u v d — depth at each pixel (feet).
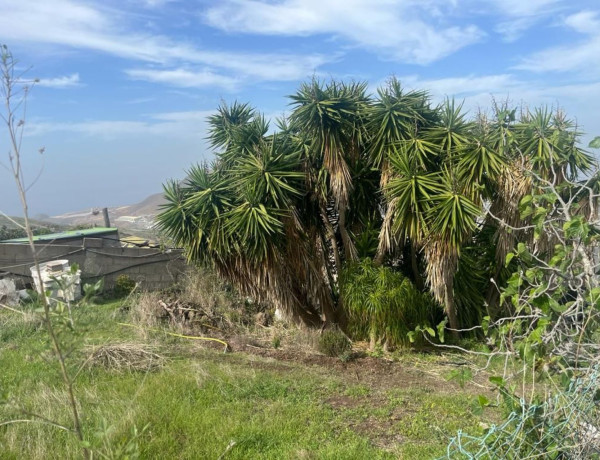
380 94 30.48
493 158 27.78
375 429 19.93
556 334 12.94
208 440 18.19
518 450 11.34
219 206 30.68
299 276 32.19
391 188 29.53
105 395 21.49
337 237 34.83
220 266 31.86
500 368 25.31
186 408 20.74
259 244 29.32
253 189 29.09
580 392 12.09
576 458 11.79
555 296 13.21
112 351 25.71
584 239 12.46
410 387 24.97
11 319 33.32
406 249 34.30
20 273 45.52
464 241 29.22
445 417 21.07
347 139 31.12
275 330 35.17
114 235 63.52
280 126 33.71
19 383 23.12
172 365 26.32
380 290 29.81
